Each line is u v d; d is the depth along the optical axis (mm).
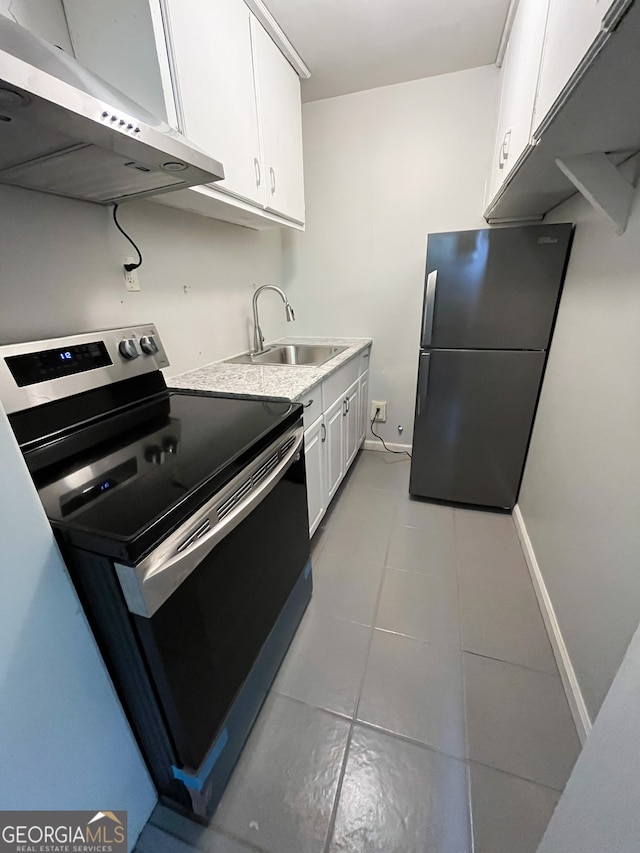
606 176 1115
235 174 1426
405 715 1139
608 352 1162
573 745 1057
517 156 1324
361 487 2453
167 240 1592
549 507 1569
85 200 1226
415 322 2604
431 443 2152
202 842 889
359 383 2533
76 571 661
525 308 1770
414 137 2230
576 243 1567
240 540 948
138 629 676
